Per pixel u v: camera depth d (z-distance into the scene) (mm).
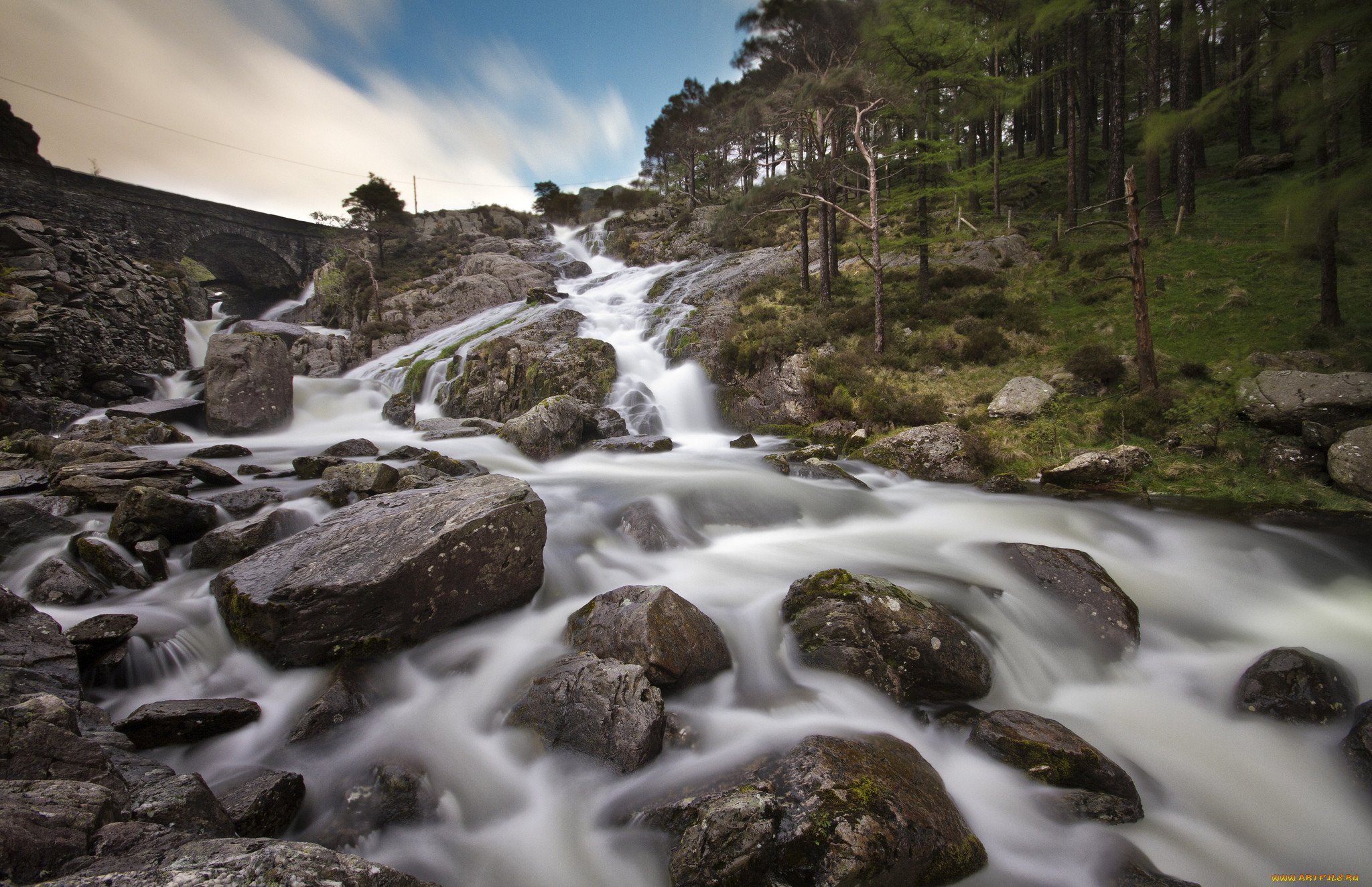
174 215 42531
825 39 28781
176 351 29234
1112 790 5082
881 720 5984
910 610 6793
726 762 5078
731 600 8133
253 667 6617
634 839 4488
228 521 9930
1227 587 9008
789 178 28188
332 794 4895
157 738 5203
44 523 8992
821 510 11992
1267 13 19000
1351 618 8047
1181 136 26609
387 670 6688
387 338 36906
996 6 31203
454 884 4246
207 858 2895
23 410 18656
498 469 15258
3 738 3828
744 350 23094
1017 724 5598
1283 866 4664
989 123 44844
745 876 3852
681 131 63625
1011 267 26703
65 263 24750
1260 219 24688
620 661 6195
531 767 5352
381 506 8500
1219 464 13414
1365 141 22391
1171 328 18531
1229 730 6078
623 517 10617
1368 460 11586
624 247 54938
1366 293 17641
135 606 7410
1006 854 4562
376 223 60719
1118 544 10469
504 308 40031
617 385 23984
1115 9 29719
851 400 19125
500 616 7766
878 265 21422
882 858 3902
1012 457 15117
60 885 2506
